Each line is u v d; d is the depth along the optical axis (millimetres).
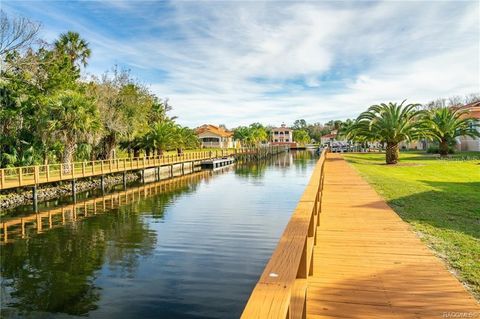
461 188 15609
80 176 24703
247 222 16922
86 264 11430
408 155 43062
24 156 24969
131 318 7965
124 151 45688
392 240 6879
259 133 99750
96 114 26672
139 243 13672
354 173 19469
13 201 21859
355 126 30859
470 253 6020
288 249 2486
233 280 9891
